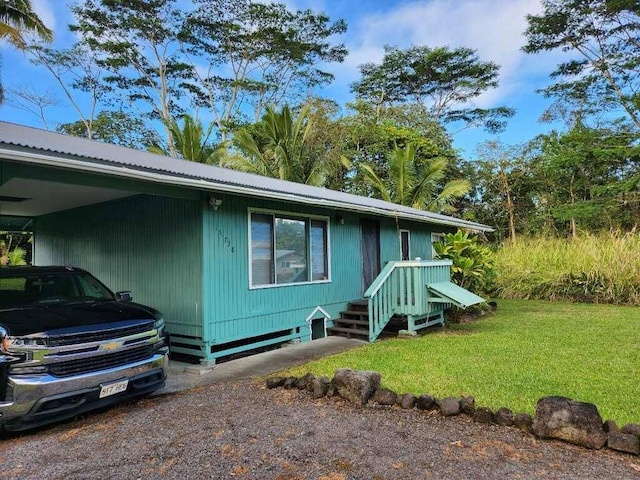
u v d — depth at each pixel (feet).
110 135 89.40
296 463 10.33
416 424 12.53
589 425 10.89
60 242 30.48
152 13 83.71
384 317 27.76
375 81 97.66
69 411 13.52
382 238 37.24
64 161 14.38
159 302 23.50
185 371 20.57
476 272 34.42
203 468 10.23
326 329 30.12
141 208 24.49
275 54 92.99
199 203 21.77
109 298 18.51
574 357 20.13
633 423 11.38
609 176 72.59
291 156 67.67
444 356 20.84
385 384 16.31
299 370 19.25
